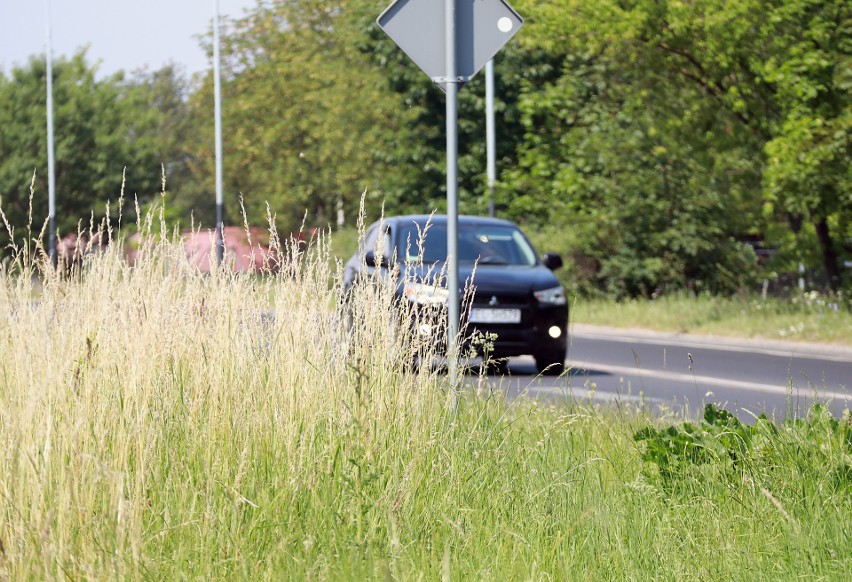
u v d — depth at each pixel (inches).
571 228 4242.1
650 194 4124.0
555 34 3752.5
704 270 4121.6
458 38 1220.5
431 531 767.1
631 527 795.4
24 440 733.9
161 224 1039.0
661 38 3676.2
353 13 6579.7
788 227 4087.1
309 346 970.1
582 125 4857.3
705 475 912.9
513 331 2124.8
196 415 877.2
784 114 3447.3
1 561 668.7
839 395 1732.3
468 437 943.0
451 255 1180.5
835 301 3329.2
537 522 794.2
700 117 3863.2
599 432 1147.3
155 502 772.6
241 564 698.2
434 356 1057.5
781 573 721.0
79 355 850.1
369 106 7406.5
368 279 1026.1
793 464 908.0
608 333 3437.5
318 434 881.5
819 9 3366.1
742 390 1913.1
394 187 6565.0
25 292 898.7
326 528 754.2
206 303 986.7
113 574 661.9
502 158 6323.8
